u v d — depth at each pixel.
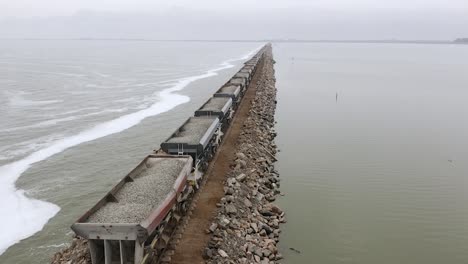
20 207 28.12
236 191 25.38
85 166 35.66
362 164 37.44
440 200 30.09
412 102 72.50
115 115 54.66
